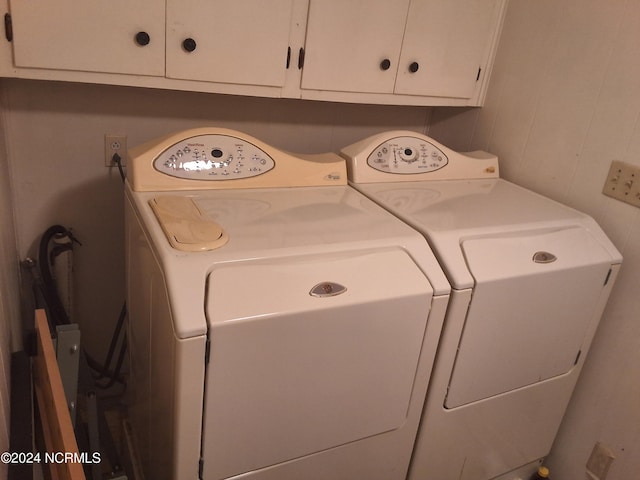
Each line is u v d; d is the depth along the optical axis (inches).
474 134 77.7
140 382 51.9
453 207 56.3
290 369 39.5
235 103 68.8
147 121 64.7
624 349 60.6
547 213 58.2
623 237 59.1
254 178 54.0
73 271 66.4
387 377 45.4
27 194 61.0
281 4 54.7
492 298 48.0
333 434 44.9
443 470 56.4
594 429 65.1
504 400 56.7
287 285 38.7
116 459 57.0
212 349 35.5
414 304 43.4
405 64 64.9
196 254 38.3
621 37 57.0
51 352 36.8
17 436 38.3
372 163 61.4
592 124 61.1
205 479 39.9
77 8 46.6
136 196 47.8
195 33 52.0
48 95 58.4
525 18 67.5
